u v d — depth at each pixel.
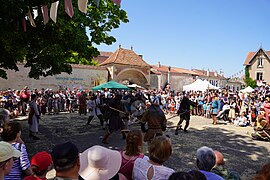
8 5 5.00
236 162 6.48
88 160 2.22
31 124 8.38
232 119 14.14
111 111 8.05
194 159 6.63
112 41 9.83
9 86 21.80
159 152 2.62
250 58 47.88
